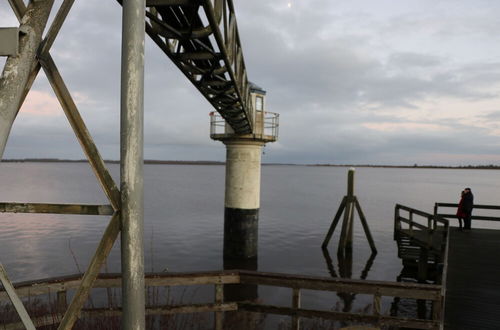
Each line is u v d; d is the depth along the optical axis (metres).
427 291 3.73
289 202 48.81
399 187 95.06
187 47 5.91
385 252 20.39
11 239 22.12
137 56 1.65
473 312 5.92
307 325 7.27
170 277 3.80
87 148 1.65
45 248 19.88
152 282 3.77
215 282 3.91
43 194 52.34
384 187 93.88
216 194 59.44
